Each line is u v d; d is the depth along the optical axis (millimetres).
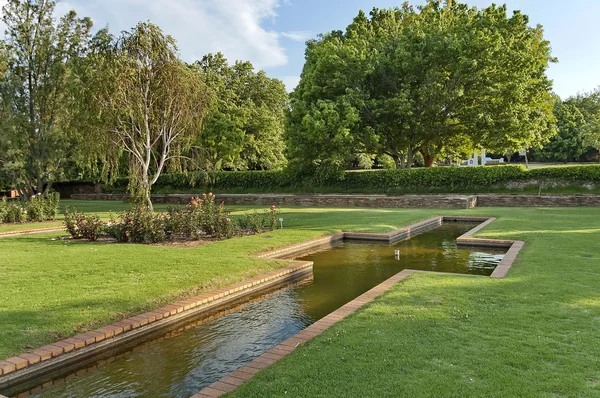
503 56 24062
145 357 4965
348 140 25344
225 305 6852
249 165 43500
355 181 28750
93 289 6617
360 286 7992
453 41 24141
